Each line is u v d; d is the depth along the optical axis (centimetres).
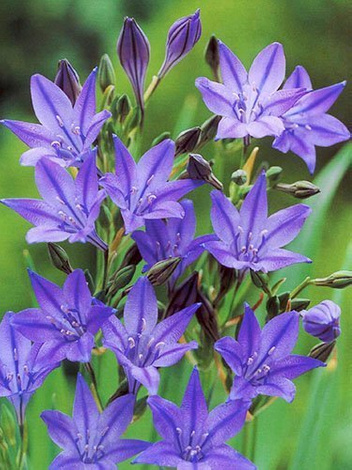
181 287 52
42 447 64
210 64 58
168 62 58
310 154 57
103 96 55
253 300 81
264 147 129
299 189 56
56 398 64
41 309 50
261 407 54
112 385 62
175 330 50
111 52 150
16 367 52
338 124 57
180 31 57
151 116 124
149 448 48
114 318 50
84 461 50
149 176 52
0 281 117
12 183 123
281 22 134
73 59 159
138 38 57
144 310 50
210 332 53
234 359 50
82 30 159
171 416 49
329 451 67
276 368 51
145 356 50
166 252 53
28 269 50
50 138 53
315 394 66
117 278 51
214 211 52
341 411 99
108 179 50
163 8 147
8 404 57
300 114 57
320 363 51
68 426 50
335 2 138
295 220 53
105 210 52
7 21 159
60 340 50
